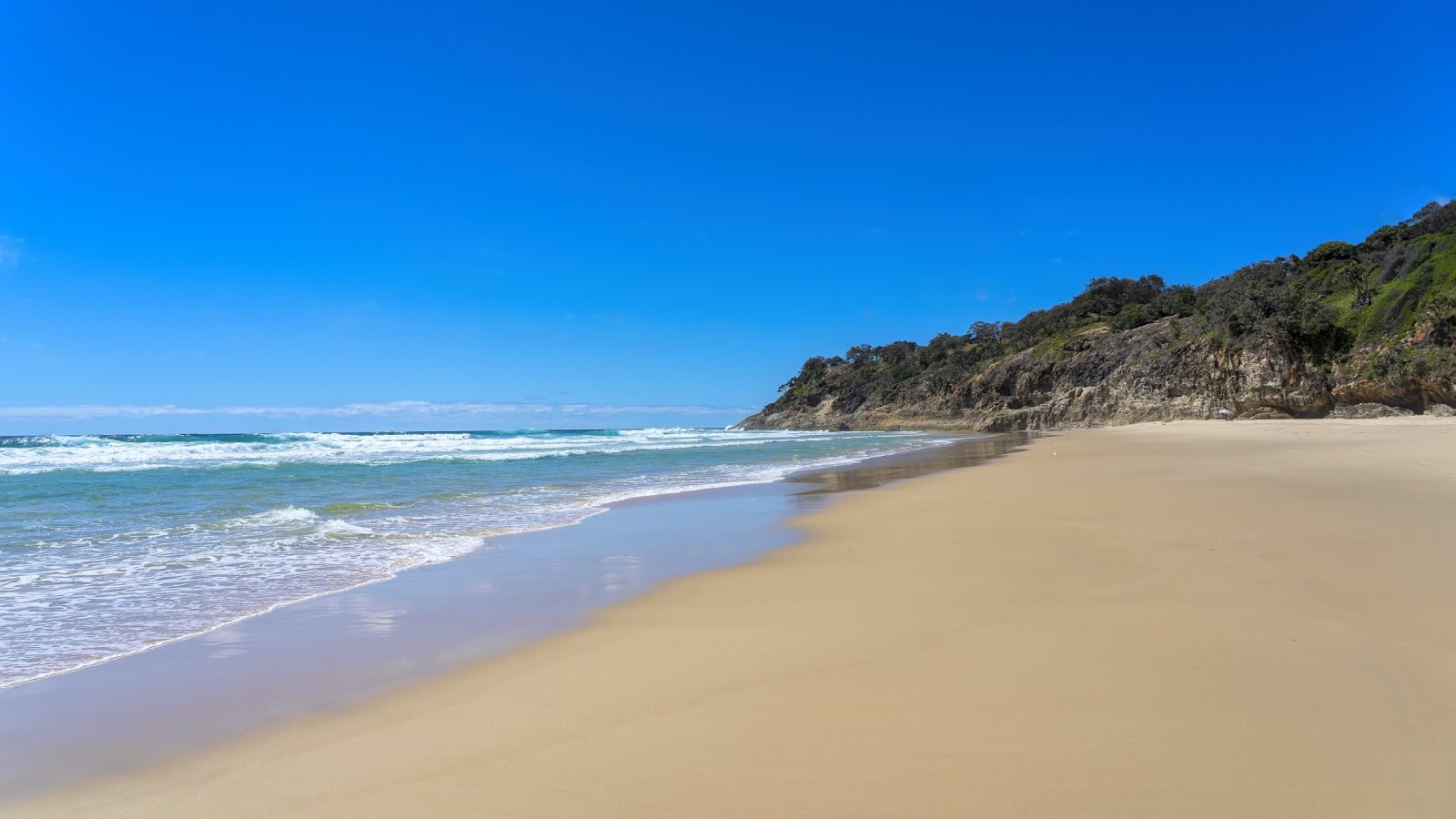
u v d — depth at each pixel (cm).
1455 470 1441
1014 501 1361
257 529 1248
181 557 1000
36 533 1201
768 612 654
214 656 572
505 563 947
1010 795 315
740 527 1237
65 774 378
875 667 485
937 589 704
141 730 433
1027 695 422
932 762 348
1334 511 1010
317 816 326
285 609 722
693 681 477
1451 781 309
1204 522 984
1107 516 1102
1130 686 427
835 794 322
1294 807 295
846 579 781
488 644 589
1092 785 320
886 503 1465
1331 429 4088
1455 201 6331
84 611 719
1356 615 539
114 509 1520
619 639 589
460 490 1936
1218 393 6588
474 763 371
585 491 1880
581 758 370
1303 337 5900
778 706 425
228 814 332
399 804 333
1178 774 325
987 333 12338
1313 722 370
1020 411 8756
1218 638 506
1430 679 416
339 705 463
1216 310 7069
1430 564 680
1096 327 9625
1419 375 4872
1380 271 5897
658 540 1120
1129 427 6588
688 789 333
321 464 2853
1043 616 585
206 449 3953
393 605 731
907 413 11044
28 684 514
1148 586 662
